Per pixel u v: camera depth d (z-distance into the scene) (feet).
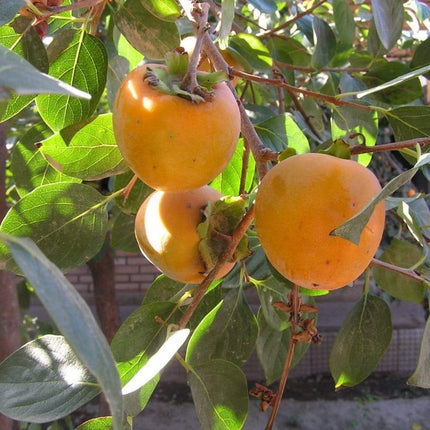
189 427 6.97
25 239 0.84
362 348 1.86
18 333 2.85
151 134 1.16
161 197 1.51
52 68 1.79
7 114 1.72
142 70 1.24
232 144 1.23
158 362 1.28
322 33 2.38
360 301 1.86
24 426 4.03
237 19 3.29
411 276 1.65
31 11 1.56
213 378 1.65
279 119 2.06
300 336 1.56
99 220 1.77
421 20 3.04
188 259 1.48
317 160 1.18
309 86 3.43
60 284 0.82
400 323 8.61
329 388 8.05
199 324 1.88
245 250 1.51
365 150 1.30
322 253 1.14
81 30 1.77
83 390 1.37
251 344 1.97
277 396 1.56
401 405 7.64
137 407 1.45
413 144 1.28
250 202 1.48
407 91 2.20
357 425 7.13
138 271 9.16
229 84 1.53
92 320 0.84
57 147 1.61
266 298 2.01
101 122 1.59
